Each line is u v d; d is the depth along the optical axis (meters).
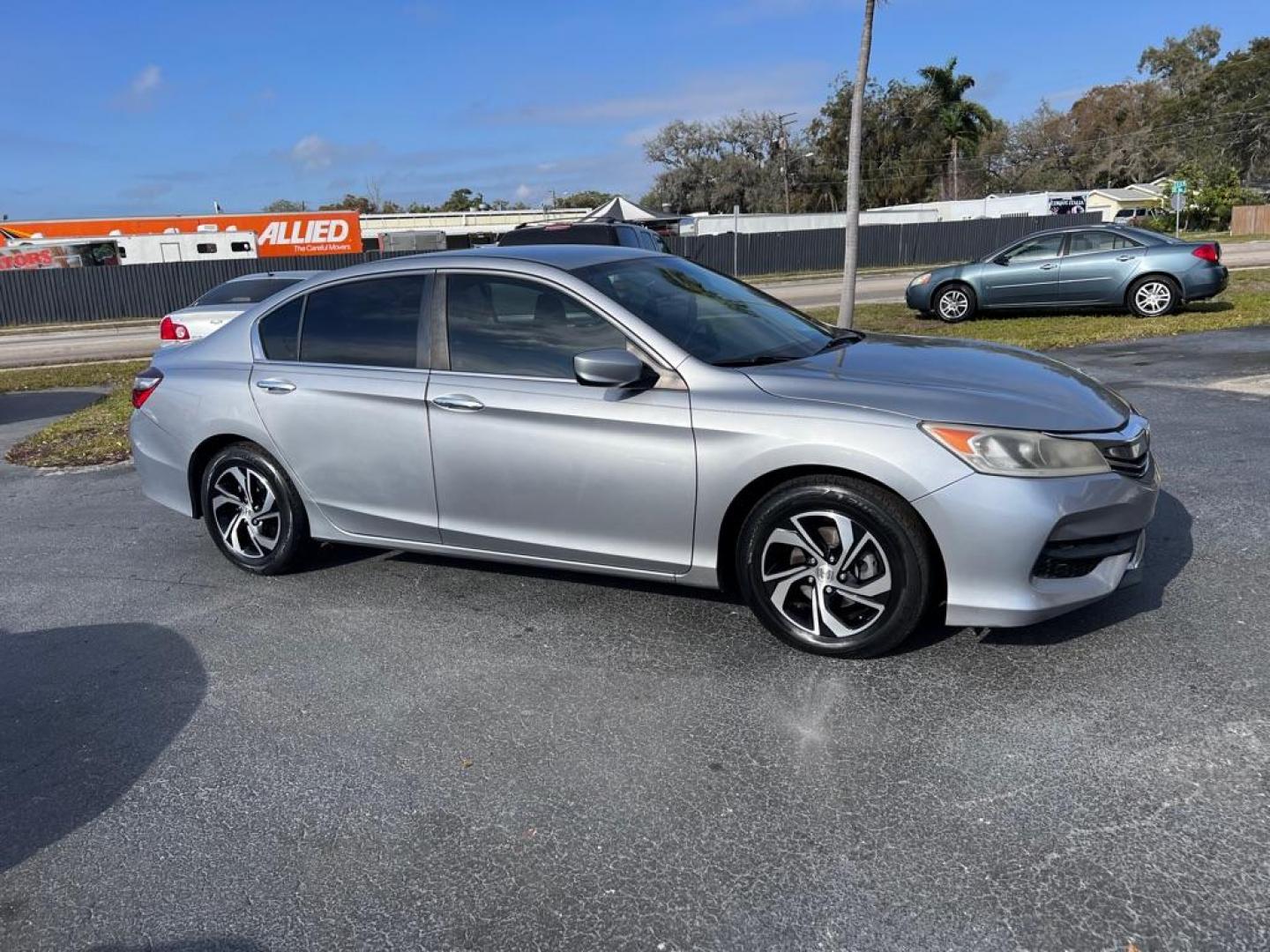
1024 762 2.98
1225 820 2.65
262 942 2.43
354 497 4.57
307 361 4.68
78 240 35.72
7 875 2.76
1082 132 93.88
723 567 3.86
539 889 2.56
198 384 4.90
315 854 2.76
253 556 4.96
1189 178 61.53
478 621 4.29
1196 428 6.84
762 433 3.56
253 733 3.45
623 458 3.82
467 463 4.18
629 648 3.93
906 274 32.66
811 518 3.62
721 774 3.03
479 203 96.06
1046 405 3.50
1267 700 3.23
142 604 4.75
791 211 71.50
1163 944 2.24
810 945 2.31
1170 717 3.16
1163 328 12.07
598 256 4.46
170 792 3.12
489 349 4.20
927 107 66.75
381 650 4.06
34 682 3.97
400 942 2.40
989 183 88.62
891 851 2.62
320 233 37.97
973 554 3.34
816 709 3.37
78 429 9.48
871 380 3.69
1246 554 4.45
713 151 74.44
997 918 2.35
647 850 2.69
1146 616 3.88
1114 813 2.71
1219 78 84.12
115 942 2.46
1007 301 14.22
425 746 3.30
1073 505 3.31
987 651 3.68
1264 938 2.24
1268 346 10.34
